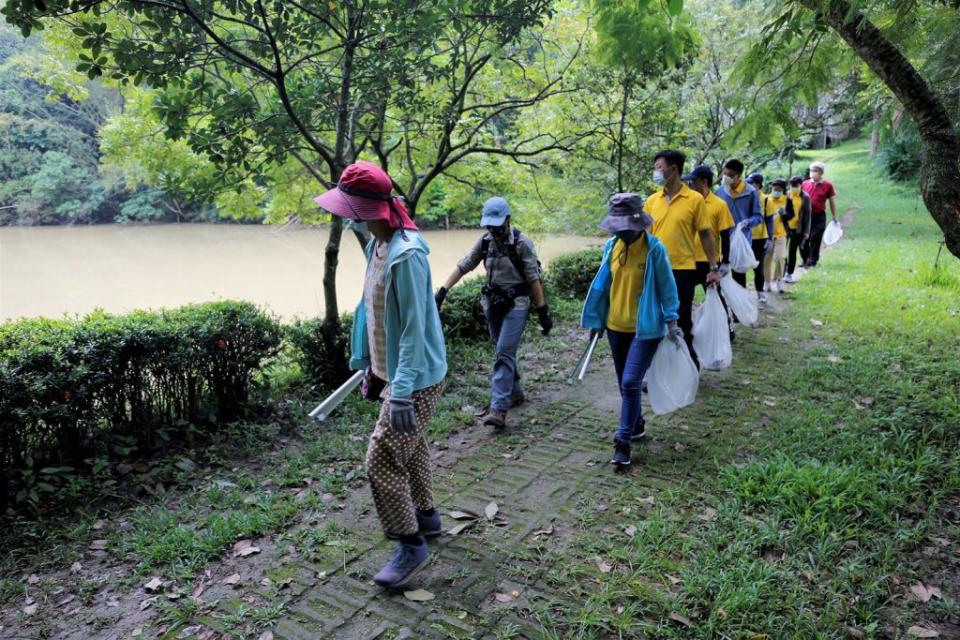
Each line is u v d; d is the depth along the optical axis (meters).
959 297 8.29
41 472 3.63
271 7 4.92
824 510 3.32
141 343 4.19
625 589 2.90
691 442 4.47
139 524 3.52
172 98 4.77
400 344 2.75
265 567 3.16
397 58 5.28
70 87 6.16
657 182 5.18
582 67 8.60
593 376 6.11
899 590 2.83
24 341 3.78
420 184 6.85
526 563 3.14
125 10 4.35
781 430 4.48
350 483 4.02
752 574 2.93
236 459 4.39
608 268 4.30
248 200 7.37
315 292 17.14
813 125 11.11
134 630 2.73
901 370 5.57
